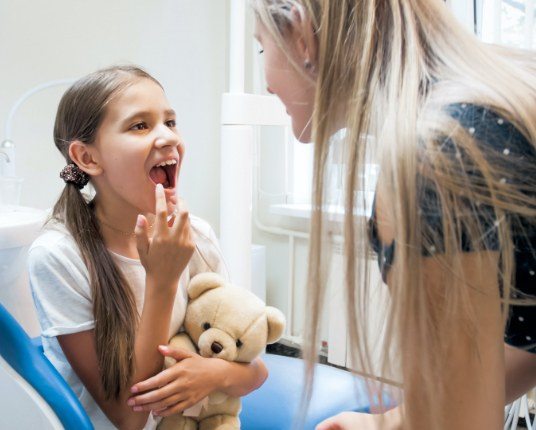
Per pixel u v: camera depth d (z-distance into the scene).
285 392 1.00
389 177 0.44
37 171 1.46
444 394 0.45
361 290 0.50
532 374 0.70
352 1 0.50
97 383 0.76
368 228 0.49
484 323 0.44
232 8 1.14
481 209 0.42
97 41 1.56
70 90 0.79
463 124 0.43
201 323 0.83
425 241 0.43
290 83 0.57
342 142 0.51
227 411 0.85
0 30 1.35
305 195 1.98
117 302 0.75
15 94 1.39
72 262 0.76
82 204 0.79
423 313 0.44
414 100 0.45
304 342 0.56
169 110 0.79
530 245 0.45
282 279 2.08
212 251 0.94
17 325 0.68
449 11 0.52
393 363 0.48
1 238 0.92
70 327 0.73
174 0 1.76
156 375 0.74
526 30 1.27
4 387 0.70
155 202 0.77
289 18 0.53
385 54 0.49
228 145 1.17
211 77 1.92
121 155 0.74
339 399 0.98
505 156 0.43
